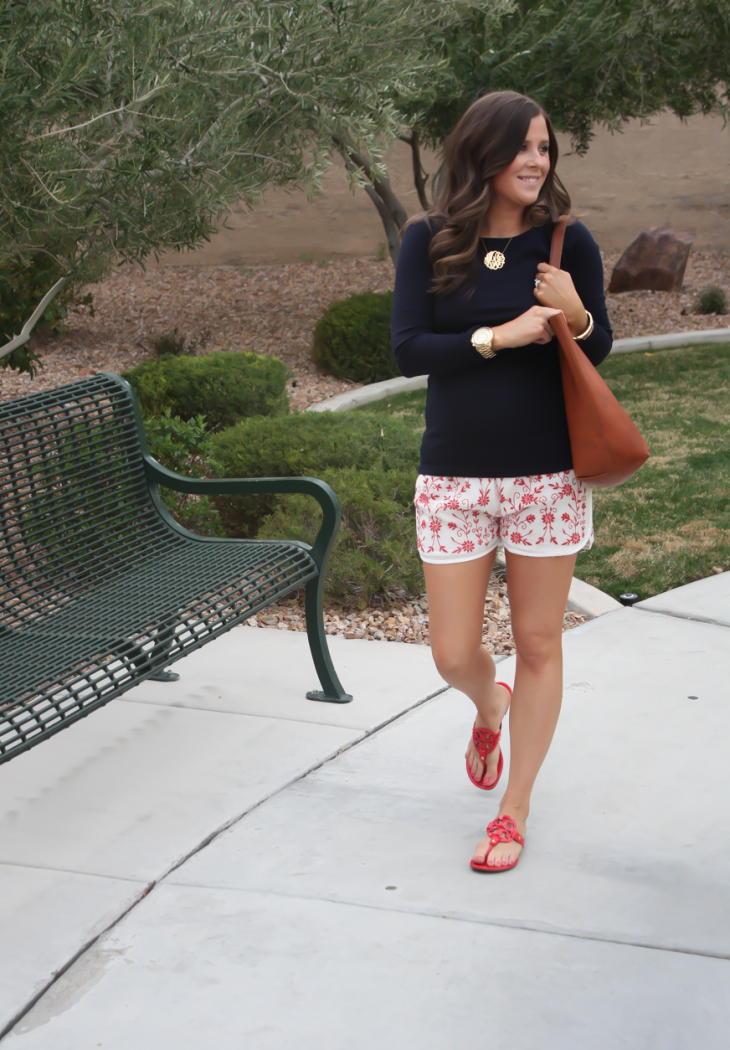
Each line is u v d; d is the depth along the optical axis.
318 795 2.88
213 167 4.70
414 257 2.38
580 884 2.40
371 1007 2.02
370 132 5.36
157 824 2.72
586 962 2.12
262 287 13.88
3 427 3.28
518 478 2.36
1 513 3.28
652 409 7.89
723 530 5.19
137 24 4.17
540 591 2.44
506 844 2.48
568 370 2.24
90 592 3.22
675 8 9.17
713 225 14.80
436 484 2.43
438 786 2.91
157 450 4.96
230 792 2.89
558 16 8.60
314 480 3.39
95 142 4.34
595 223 15.18
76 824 2.73
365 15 5.06
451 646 2.46
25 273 6.25
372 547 4.52
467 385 2.36
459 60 8.34
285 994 2.06
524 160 2.22
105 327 11.77
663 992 2.03
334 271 14.65
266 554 3.40
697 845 2.56
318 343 9.82
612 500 5.75
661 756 3.03
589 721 3.27
